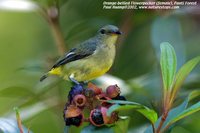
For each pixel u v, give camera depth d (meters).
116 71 3.63
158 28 3.52
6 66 3.81
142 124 3.54
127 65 3.64
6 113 3.56
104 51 3.51
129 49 3.64
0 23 3.82
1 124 3.37
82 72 3.51
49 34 3.77
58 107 3.58
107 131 3.35
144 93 3.53
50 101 3.57
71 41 3.62
